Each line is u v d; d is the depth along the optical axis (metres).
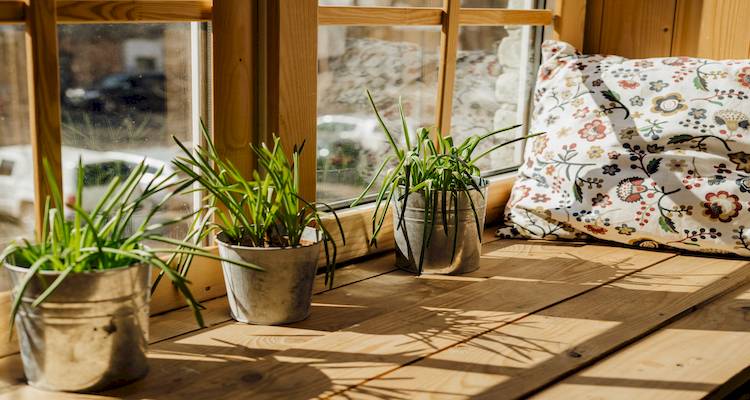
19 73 1.47
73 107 1.55
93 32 1.56
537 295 1.88
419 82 2.24
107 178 1.63
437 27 2.23
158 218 1.75
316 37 1.88
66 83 1.53
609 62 2.39
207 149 1.81
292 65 1.83
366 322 1.69
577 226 2.25
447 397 1.37
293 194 1.65
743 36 2.42
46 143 1.48
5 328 1.51
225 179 1.73
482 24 2.32
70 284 1.30
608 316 1.75
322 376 1.45
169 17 1.64
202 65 1.77
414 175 1.96
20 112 1.48
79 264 1.32
